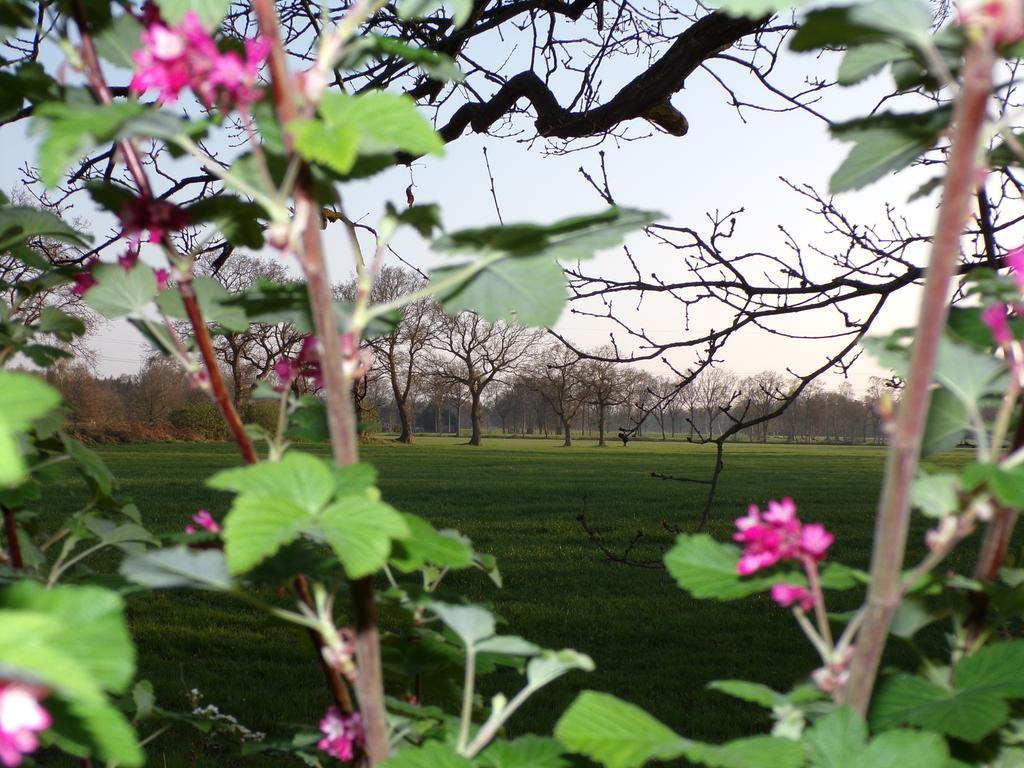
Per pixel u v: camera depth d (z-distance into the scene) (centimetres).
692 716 831
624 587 1511
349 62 131
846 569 132
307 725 198
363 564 100
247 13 465
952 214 92
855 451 9150
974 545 1736
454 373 9038
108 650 81
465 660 197
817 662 1036
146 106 107
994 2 89
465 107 513
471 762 125
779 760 106
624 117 458
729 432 427
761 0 102
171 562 135
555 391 5072
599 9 571
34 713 71
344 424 118
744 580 138
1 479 62
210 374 144
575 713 119
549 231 129
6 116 150
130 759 78
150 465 4369
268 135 124
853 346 417
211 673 925
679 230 448
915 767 110
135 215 139
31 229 204
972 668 141
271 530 102
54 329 254
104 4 143
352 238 128
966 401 133
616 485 3750
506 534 2161
